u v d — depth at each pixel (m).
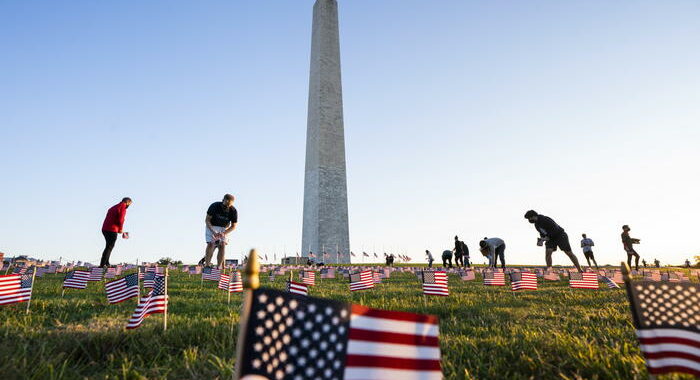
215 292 10.11
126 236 14.90
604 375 3.58
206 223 13.38
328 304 2.30
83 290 10.05
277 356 2.09
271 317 2.13
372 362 2.29
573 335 4.93
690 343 2.86
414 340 2.45
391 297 9.12
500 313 6.72
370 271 10.27
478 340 4.82
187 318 5.91
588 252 21.05
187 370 3.71
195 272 17.36
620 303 7.80
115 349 4.30
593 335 4.95
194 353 4.13
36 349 4.11
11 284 6.23
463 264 27.81
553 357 4.07
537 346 4.41
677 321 2.93
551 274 15.70
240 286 8.51
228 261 17.47
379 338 2.36
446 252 28.89
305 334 2.19
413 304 7.79
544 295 9.65
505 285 13.16
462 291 10.85
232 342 4.58
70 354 4.04
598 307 7.43
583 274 10.95
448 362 3.95
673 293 3.00
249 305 2.11
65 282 9.41
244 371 2.00
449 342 4.75
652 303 2.97
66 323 5.57
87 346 4.29
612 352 4.07
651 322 2.93
